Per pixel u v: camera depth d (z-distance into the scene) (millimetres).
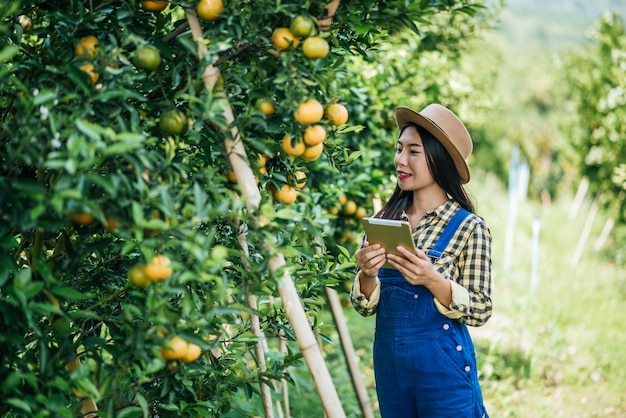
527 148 19000
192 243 1971
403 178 2709
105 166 2102
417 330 2529
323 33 2164
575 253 10453
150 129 2289
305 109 2162
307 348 2248
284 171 2510
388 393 2623
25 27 2525
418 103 5348
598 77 11219
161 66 2324
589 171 11898
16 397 1978
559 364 5977
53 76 2090
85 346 2320
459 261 2609
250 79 2277
